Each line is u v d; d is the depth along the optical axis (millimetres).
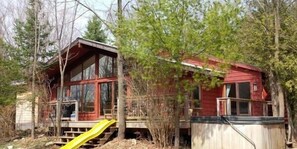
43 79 18906
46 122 17797
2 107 18250
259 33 16031
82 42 17656
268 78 18109
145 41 11188
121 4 14008
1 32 22125
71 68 20156
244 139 11156
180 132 14055
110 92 18203
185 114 13344
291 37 15625
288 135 16391
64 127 16828
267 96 18766
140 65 12602
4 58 18062
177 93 12078
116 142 13648
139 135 14320
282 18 16828
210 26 10930
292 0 17406
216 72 11586
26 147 15406
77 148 13406
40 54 28594
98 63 18938
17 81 18531
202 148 12188
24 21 28062
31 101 17406
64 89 20219
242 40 16047
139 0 11211
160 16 11062
